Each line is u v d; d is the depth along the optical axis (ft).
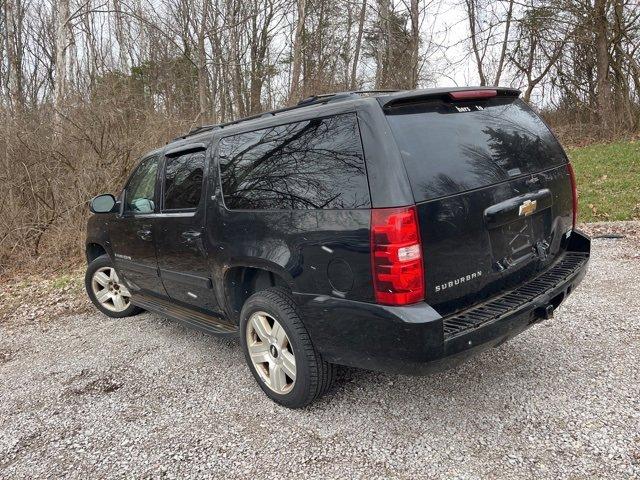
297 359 9.91
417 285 8.08
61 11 39.50
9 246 28.86
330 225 8.83
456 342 8.21
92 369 13.55
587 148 51.13
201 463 9.05
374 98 8.64
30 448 10.06
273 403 10.89
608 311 13.97
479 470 8.20
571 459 8.24
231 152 11.32
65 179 30.63
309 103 10.60
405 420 9.78
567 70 67.56
